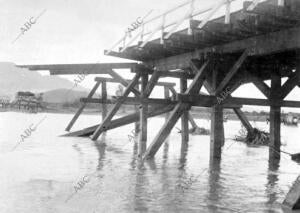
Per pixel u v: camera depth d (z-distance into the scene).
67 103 65.88
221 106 11.20
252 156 13.61
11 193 7.20
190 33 10.84
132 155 12.84
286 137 24.48
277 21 8.77
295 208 6.66
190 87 11.12
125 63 15.73
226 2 9.68
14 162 10.61
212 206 6.73
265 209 6.63
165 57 14.77
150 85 15.34
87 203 6.68
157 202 6.88
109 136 20.34
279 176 9.73
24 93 54.00
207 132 24.16
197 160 12.16
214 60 11.27
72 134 19.33
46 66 15.59
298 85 12.89
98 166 10.39
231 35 10.47
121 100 16.52
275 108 12.35
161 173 9.63
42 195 7.11
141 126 15.33
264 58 11.77
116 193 7.42
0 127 24.31
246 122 18.94
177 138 20.70
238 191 7.91
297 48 9.03
